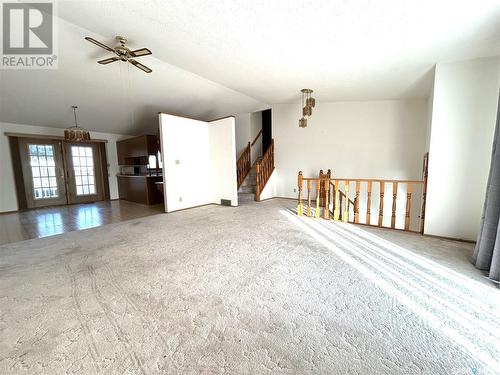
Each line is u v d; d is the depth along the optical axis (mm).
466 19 2162
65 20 2885
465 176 3055
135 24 2721
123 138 7848
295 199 6789
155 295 1951
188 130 5648
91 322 1623
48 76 4164
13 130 5680
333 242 3182
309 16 2301
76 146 6961
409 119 5176
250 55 3324
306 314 1688
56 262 2631
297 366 1260
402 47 2793
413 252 2799
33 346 1414
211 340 1447
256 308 1765
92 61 3924
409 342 1420
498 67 2814
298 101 6242
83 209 5859
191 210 5445
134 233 3705
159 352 1358
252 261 2602
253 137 8195
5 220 4734
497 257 2104
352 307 1767
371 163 5652
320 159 6332
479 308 1746
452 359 1297
